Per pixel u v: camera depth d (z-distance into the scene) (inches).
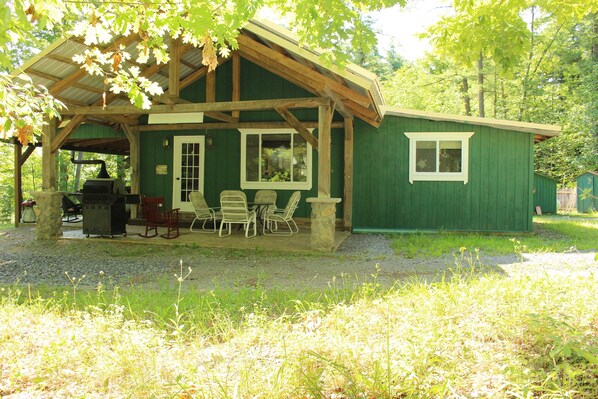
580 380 90.2
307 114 453.1
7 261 280.2
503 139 434.6
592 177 835.4
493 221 437.7
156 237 375.2
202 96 466.9
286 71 311.9
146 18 161.8
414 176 448.5
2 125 134.0
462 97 1103.6
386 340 107.9
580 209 858.8
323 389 88.8
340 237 387.9
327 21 195.0
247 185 467.2
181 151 483.8
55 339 121.1
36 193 370.3
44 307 156.0
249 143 467.2
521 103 989.8
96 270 251.6
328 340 112.9
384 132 451.8
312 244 310.5
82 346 115.5
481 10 194.1
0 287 200.1
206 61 184.5
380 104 333.1
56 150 374.6
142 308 156.9
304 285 204.5
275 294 178.1
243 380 90.8
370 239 390.9
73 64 320.5
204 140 477.7
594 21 899.4
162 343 118.3
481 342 112.6
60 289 197.5
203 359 109.8
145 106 170.9
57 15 131.6
